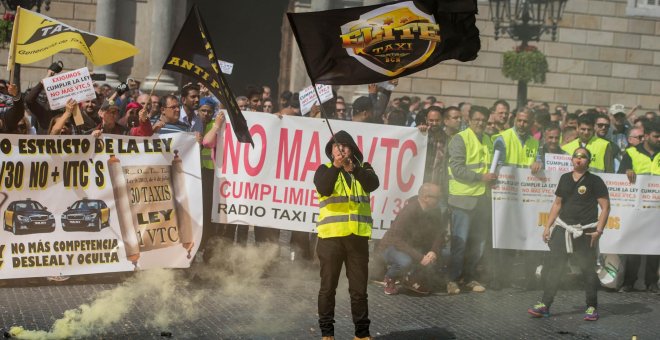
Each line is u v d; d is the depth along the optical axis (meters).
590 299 8.23
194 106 9.92
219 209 9.36
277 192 9.45
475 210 9.35
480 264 9.56
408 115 15.68
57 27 8.74
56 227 8.51
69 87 8.54
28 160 8.41
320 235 6.85
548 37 22.36
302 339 7.00
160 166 8.94
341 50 6.79
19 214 8.38
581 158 8.34
